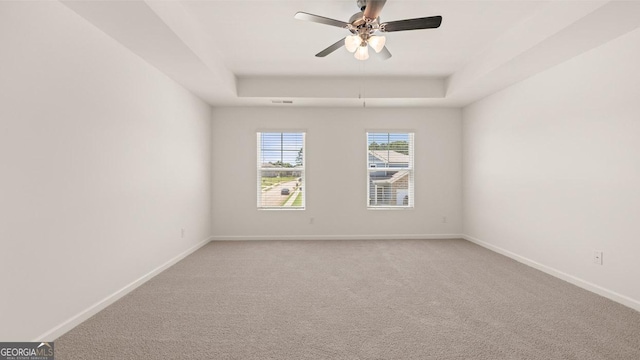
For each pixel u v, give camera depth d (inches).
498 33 125.3
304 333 81.0
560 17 97.0
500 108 166.1
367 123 207.2
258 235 205.2
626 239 98.7
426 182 208.2
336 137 206.5
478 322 87.0
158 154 133.4
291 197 208.1
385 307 97.4
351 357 70.1
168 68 131.3
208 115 196.9
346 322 87.3
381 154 209.0
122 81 107.5
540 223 136.7
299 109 205.5
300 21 116.1
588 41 104.6
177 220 152.3
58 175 79.7
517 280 123.0
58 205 79.7
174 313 93.1
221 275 130.1
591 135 110.9
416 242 195.9
